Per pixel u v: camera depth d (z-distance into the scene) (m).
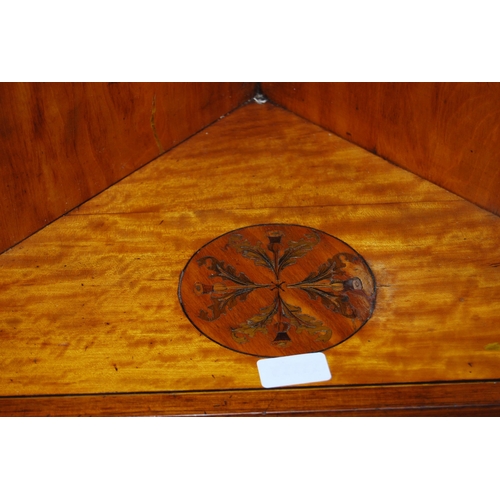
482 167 0.47
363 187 0.50
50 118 0.46
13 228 0.46
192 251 0.46
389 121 0.51
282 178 0.51
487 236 0.46
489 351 0.40
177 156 0.53
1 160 0.44
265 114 0.57
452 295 0.43
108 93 0.48
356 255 0.45
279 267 0.45
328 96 0.54
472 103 0.46
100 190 0.50
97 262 0.45
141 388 0.39
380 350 0.40
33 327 0.42
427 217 0.48
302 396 0.38
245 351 0.40
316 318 0.42
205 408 0.38
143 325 0.42
